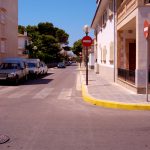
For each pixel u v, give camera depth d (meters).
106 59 28.47
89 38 21.05
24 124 8.92
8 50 39.12
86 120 9.48
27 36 73.88
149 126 8.59
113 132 7.89
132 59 22.58
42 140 7.17
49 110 11.44
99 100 12.77
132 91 16.14
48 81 27.80
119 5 22.14
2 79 23.59
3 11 36.28
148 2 15.01
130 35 22.52
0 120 9.52
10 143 6.93
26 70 28.64
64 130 8.14
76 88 20.61
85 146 6.67
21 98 15.16
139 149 6.45
